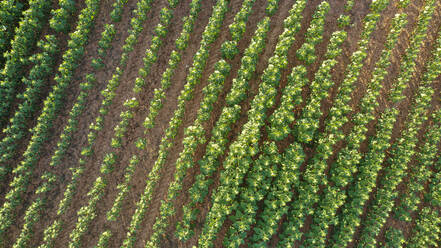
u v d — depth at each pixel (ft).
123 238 57.98
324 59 60.29
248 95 60.03
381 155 53.78
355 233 58.03
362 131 54.44
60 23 56.85
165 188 58.70
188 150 52.19
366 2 61.87
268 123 58.65
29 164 55.62
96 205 58.39
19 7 56.34
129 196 59.06
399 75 58.85
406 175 55.16
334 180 52.65
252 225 55.77
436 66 57.88
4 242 56.18
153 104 55.62
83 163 57.82
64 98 60.44
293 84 54.19
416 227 57.47
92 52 62.54
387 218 59.21
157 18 63.52
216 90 54.90
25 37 55.57
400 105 60.34
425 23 57.67
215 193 52.34
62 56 61.26
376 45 61.46
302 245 53.83
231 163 50.42
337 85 60.18
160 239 57.00
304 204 51.57
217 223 48.32
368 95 55.88
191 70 55.52
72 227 58.13
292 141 58.75
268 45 61.36
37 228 57.36
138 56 62.44
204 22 63.26
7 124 58.18
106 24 59.36
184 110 57.93
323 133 54.44
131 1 63.93
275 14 61.98
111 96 58.13
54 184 58.65
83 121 60.29
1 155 56.34
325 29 61.31
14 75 56.59
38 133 55.83
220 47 61.93
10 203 54.65
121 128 57.77
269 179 50.88
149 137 60.03
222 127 51.37
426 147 56.49
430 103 60.95
